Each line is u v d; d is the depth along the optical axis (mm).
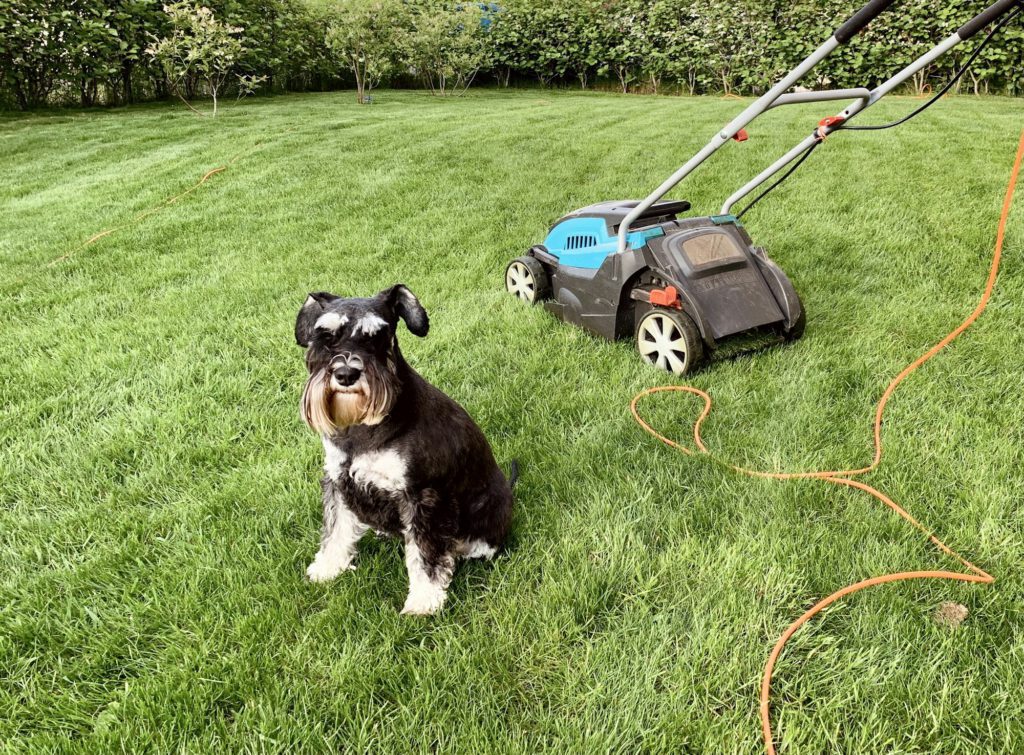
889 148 8484
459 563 2557
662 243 3898
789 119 10883
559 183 7852
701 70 16688
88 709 2039
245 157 9375
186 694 2025
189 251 6207
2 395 3760
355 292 5172
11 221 7125
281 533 2721
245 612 2334
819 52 3184
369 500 2316
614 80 19016
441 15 16797
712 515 2713
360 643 2197
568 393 3725
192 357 4191
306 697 2010
